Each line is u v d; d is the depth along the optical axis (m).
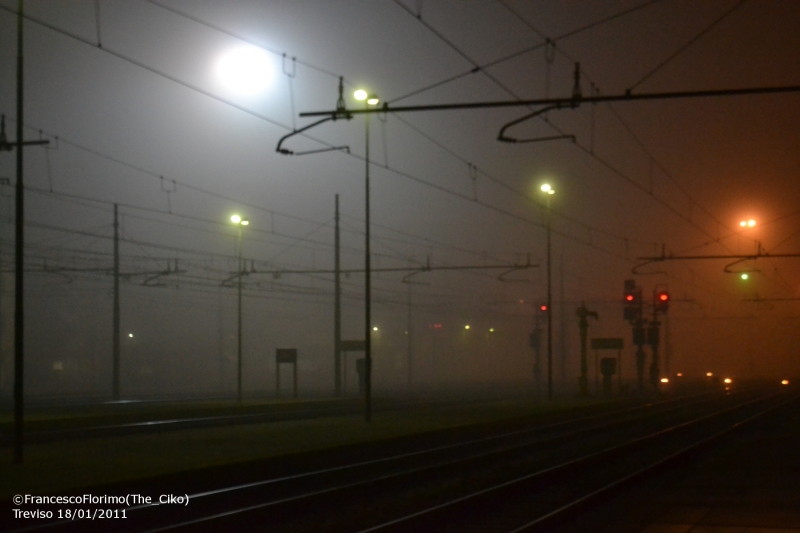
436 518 12.34
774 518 12.79
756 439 25.75
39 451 19.72
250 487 14.28
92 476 14.95
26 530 10.60
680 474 17.86
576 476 17.91
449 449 22.06
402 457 19.41
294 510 13.12
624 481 15.66
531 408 39.00
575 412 38.03
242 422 30.58
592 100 14.30
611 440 26.52
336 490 14.26
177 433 25.20
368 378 30.12
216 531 11.54
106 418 29.52
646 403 47.75
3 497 12.38
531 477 15.87
